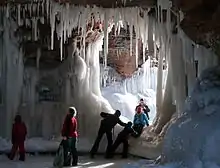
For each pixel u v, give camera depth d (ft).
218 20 30.37
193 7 31.42
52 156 49.01
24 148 47.60
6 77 54.70
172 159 31.58
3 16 53.78
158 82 54.08
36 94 56.70
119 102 85.92
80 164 42.45
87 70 58.75
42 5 50.01
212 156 27.68
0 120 53.93
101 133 48.42
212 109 31.27
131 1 48.01
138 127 51.70
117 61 88.48
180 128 32.04
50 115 55.72
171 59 48.60
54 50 57.52
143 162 37.40
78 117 56.49
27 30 55.26
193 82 43.80
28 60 57.26
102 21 55.06
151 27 51.70
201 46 38.96
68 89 57.41
